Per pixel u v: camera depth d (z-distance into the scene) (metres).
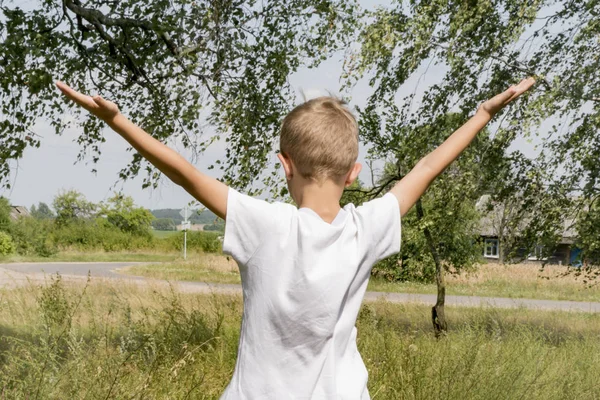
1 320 7.20
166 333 5.46
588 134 8.18
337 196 1.51
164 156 1.42
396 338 6.82
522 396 5.08
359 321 7.62
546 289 28.00
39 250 48.91
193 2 7.46
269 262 1.42
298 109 1.51
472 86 8.79
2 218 47.91
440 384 4.82
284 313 1.39
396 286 26.64
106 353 4.90
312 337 1.39
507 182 9.31
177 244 57.53
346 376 1.42
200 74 7.59
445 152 1.67
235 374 1.43
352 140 1.50
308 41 8.11
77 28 7.26
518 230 9.71
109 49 7.47
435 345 6.77
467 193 9.41
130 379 4.51
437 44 8.21
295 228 1.43
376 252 1.50
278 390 1.37
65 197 56.62
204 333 7.06
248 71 7.89
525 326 9.56
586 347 8.28
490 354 6.10
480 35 8.18
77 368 4.28
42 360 4.38
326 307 1.39
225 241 1.43
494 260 38.59
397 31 8.03
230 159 8.06
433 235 10.72
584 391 5.68
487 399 4.98
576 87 7.67
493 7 8.11
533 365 6.29
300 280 1.40
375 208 1.54
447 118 9.05
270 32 7.85
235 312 8.84
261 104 7.84
